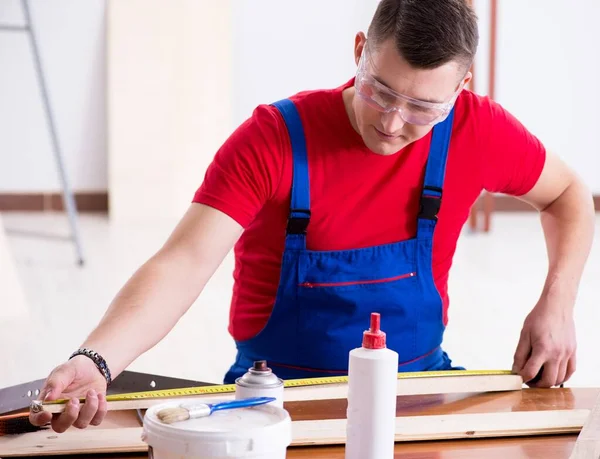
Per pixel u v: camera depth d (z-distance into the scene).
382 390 1.26
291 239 1.83
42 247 6.38
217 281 5.59
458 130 1.89
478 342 4.34
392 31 1.53
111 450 1.37
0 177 7.74
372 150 1.69
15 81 7.61
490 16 7.31
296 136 1.79
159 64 7.72
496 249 6.76
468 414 1.56
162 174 7.77
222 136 7.86
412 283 1.91
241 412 1.21
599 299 5.24
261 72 7.95
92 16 7.65
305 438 1.42
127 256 6.16
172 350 4.20
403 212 1.89
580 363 4.06
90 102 7.75
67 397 1.39
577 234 1.99
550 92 8.24
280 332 1.90
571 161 8.34
